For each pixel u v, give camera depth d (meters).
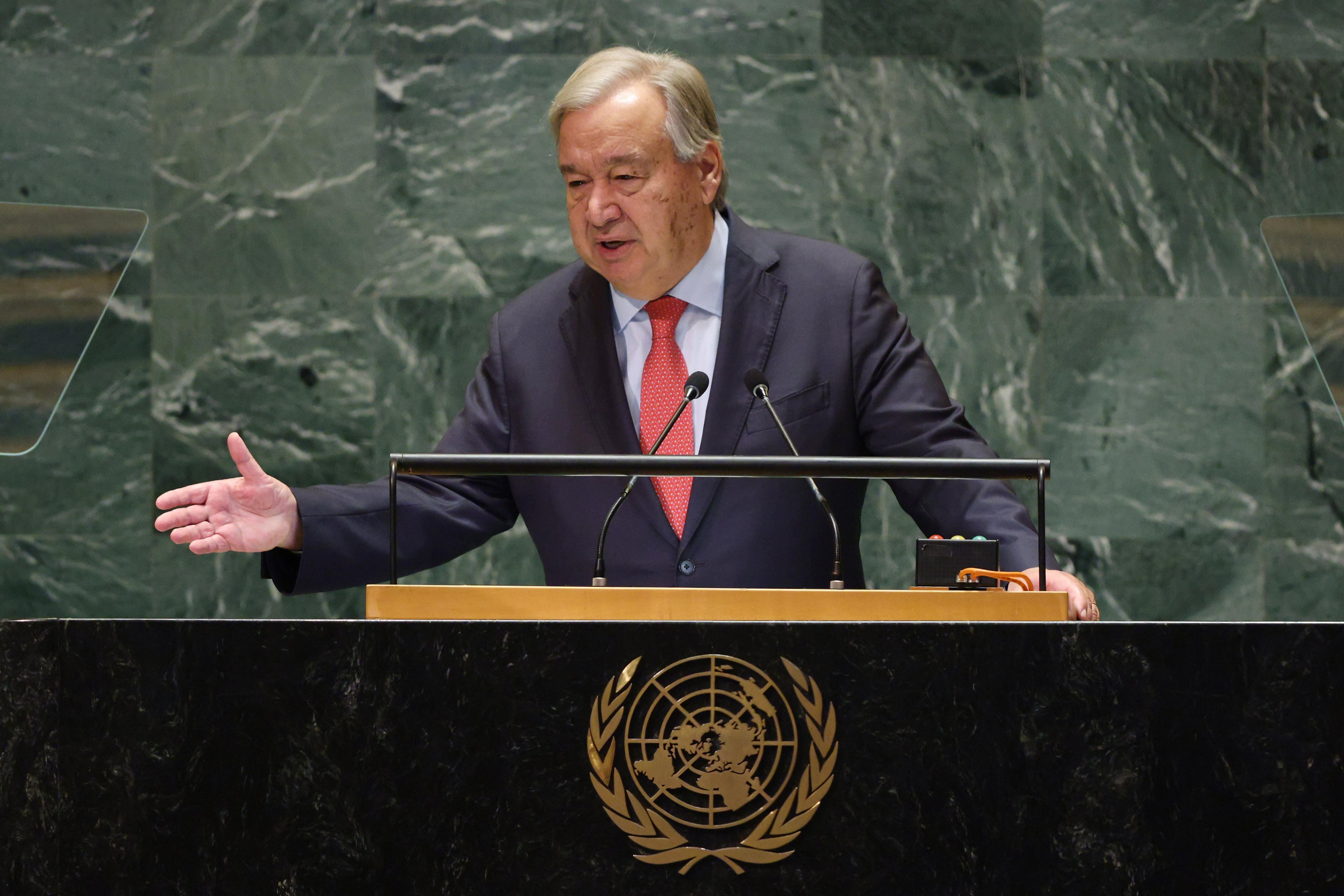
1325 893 6.00
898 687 6.14
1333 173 19.22
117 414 19.27
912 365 10.66
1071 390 19.39
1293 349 19.25
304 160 19.48
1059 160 19.42
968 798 6.08
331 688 6.15
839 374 10.56
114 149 19.38
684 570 10.05
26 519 19.08
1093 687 6.11
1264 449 19.30
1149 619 19.30
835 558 9.77
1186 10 19.44
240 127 19.47
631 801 6.07
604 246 10.10
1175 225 19.39
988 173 19.44
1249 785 6.06
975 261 19.44
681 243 10.20
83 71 19.38
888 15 19.48
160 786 6.14
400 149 19.48
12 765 6.14
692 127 10.19
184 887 6.10
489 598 6.43
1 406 10.13
